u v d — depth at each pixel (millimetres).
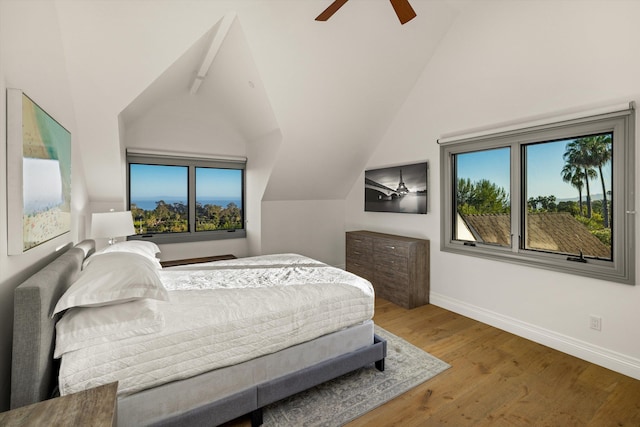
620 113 2105
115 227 2836
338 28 2855
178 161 4270
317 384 1891
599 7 2203
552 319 2559
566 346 2463
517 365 2301
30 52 1622
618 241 2188
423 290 3611
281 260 3047
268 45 2773
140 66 2539
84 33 2217
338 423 1724
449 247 3414
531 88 2623
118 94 2609
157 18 2322
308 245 4887
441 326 3014
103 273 1515
